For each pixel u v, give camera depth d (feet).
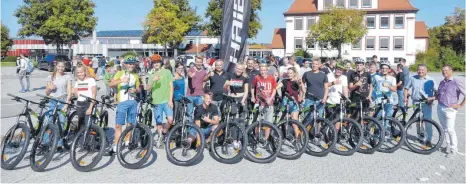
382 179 19.49
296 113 24.89
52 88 23.26
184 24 172.96
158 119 24.91
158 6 173.68
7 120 34.96
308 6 183.83
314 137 24.20
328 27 148.25
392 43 172.45
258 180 19.22
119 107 22.77
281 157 22.90
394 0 174.29
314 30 152.97
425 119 24.91
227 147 22.98
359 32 145.48
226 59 31.94
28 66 59.00
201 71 26.91
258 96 24.93
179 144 22.45
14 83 75.20
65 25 144.05
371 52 175.22
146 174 20.03
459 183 18.97
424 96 25.93
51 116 22.31
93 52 231.71
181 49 225.35
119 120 22.88
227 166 21.48
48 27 141.18
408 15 169.17
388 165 21.86
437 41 196.03
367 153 24.22
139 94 23.63
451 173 20.52
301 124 23.34
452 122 23.86
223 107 24.63
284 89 26.25
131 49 233.35
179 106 26.00
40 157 21.01
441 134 24.04
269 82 24.95
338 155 23.85
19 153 20.45
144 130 21.27
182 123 22.21
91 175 19.76
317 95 25.46
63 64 23.77
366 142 24.90
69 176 19.57
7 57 197.67
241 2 31.60
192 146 22.68
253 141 23.12
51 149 20.11
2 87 66.74
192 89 26.76
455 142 23.80
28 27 146.00
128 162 21.21
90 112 21.75
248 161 22.43
